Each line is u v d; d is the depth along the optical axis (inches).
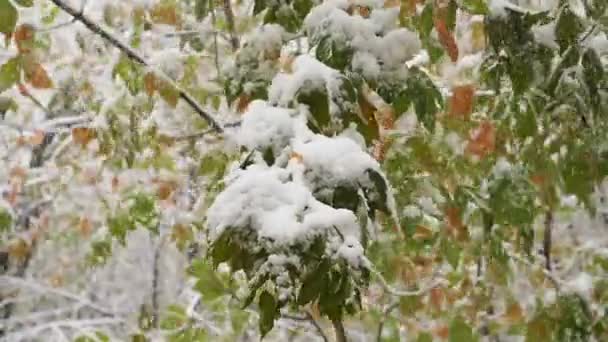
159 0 116.4
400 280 117.2
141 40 130.8
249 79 82.1
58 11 115.3
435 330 122.6
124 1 117.6
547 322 106.5
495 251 101.5
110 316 200.7
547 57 76.1
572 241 168.1
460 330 104.3
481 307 119.6
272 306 61.2
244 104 86.4
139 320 159.6
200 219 126.3
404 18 78.6
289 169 61.5
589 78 75.7
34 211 185.9
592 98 75.9
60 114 163.9
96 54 123.0
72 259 205.3
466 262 120.0
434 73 100.8
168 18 117.0
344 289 57.8
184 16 124.5
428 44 82.6
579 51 75.7
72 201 167.3
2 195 180.9
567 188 87.5
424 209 93.6
